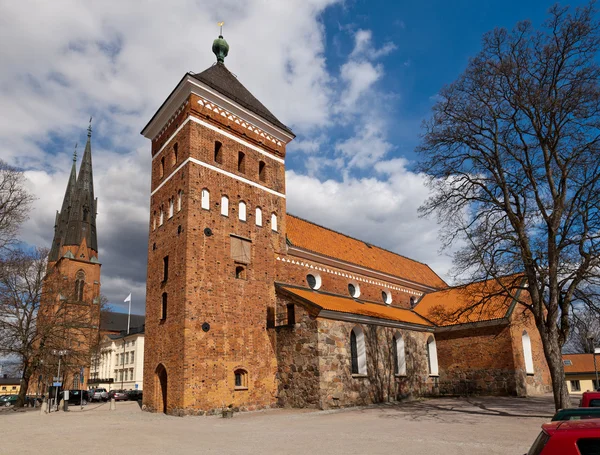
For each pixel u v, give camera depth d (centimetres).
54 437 1838
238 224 3231
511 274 2453
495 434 1698
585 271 2183
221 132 3306
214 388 2777
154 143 3644
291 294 3156
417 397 3622
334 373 2944
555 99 2269
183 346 2716
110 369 9350
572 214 2270
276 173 3681
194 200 2995
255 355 3052
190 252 2878
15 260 4228
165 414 2783
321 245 4022
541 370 3953
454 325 3919
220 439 1727
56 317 4675
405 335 3697
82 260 9650
